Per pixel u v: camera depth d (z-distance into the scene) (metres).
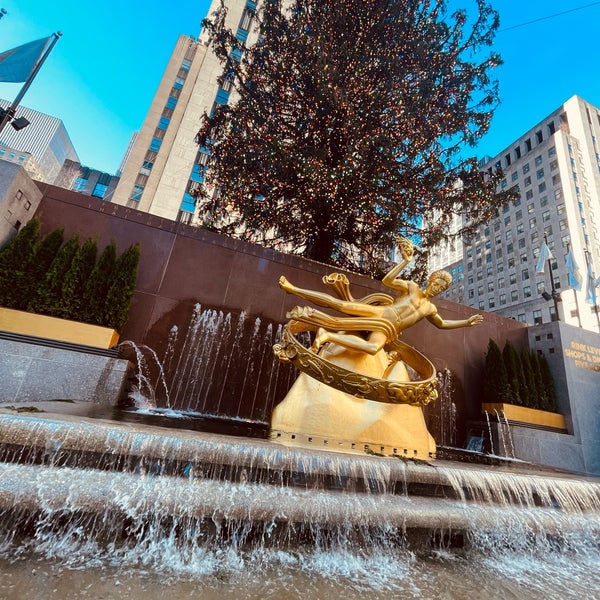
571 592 2.77
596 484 4.48
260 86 15.37
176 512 2.60
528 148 63.50
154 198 41.56
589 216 53.69
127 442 2.82
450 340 10.62
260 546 2.75
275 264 9.20
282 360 5.14
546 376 10.41
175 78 49.44
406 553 3.10
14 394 5.34
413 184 13.41
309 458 3.21
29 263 6.19
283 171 12.55
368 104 13.35
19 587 1.91
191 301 8.19
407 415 5.08
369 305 5.96
